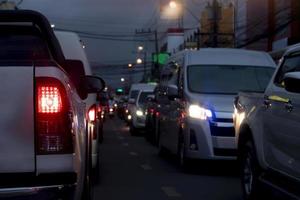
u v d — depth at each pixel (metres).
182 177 13.66
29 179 5.32
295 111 7.86
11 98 5.34
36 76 5.38
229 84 14.63
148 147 22.61
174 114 15.56
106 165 16.23
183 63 15.44
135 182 12.88
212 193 11.42
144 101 30.41
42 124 5.36
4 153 5.30
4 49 7.27
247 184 9.99
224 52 15.69
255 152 9.48
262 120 9.23
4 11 7.14
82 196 6.56
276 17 36.66
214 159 13.41
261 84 14.68
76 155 5.53
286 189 8.22
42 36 7.47
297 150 7.76
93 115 11.23
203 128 13.49
